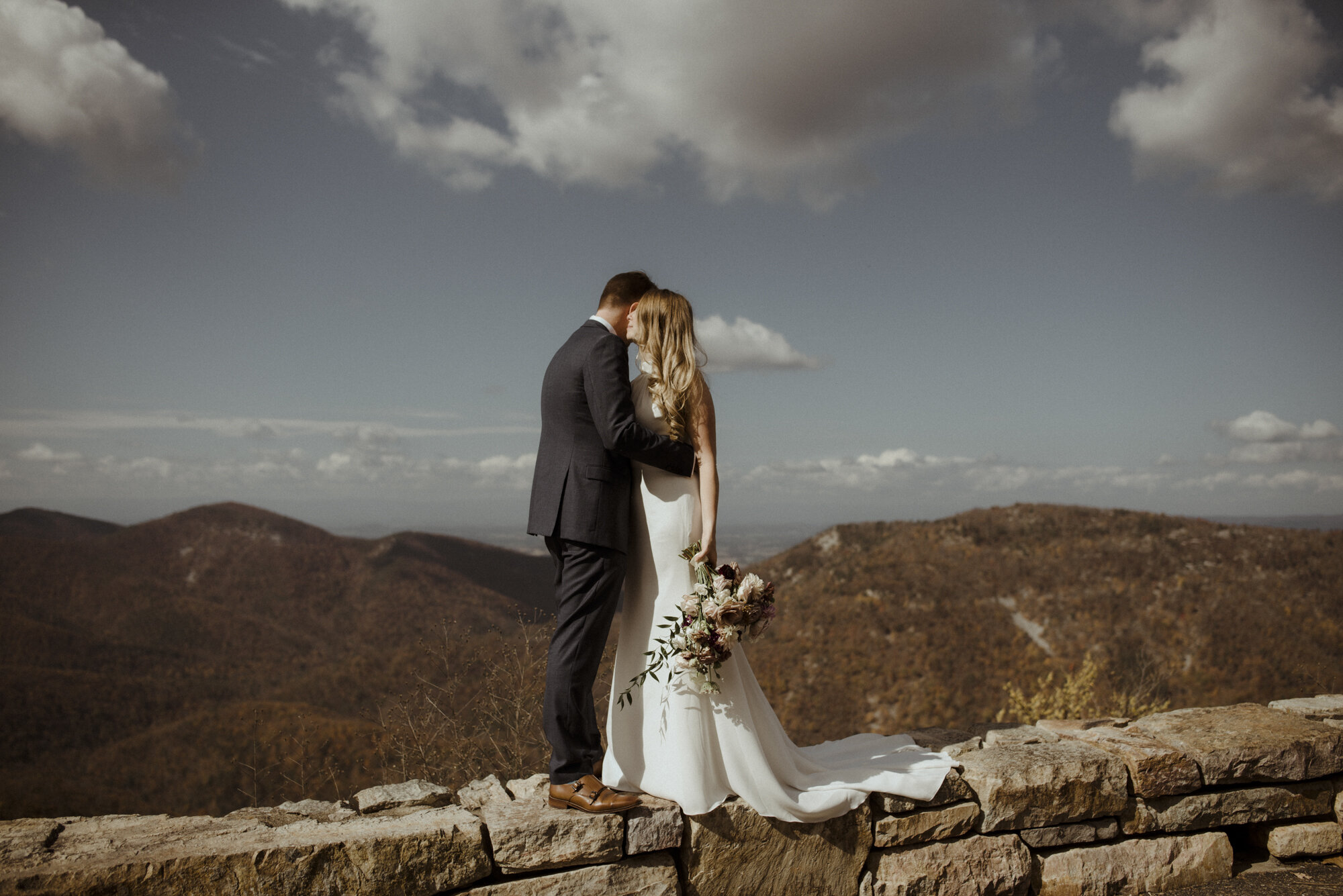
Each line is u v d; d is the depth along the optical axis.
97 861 1.88
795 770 2.59
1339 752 3.18
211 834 2.15
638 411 2.62
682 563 2.54
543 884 2.22
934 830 2.64
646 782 2.47
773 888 2.44
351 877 2.03
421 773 4.37
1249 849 3.22
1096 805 2.83
